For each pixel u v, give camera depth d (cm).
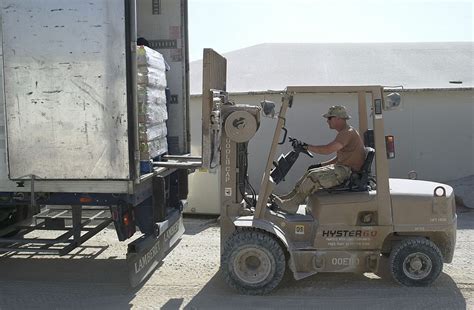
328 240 521
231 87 1072
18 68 479
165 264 632
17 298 527
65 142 482
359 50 1393
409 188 548
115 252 690
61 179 486
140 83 515
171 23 675
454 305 490
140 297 525
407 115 1010
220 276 585
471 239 736
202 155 511
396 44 1470
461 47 1412
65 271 614
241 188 554
